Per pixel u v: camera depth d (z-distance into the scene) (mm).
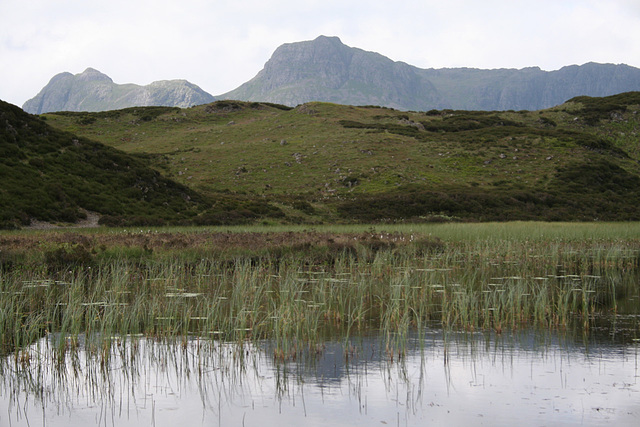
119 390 9602
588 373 10297
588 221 58312
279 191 68188
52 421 8312
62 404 8992
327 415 8336
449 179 72688
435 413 8406
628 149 101000
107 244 25344
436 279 21109
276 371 10477
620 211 63812
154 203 49969
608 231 38812
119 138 99250
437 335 13203
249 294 17000
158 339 12711
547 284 20391
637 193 72562
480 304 16453
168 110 121625
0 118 49281
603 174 76750
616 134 109312
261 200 60062
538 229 38969
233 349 11891
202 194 58031
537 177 74375
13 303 14086
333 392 9328
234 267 23141
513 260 26906
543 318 14648
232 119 118188
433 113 125688
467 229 39344
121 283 17984
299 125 104500
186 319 13633
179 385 9781
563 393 9258
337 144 88062
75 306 13719
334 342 12445
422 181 71188
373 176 72562
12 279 18406
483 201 62531
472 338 12867
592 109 121875
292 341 12477
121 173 52375
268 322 14047
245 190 68062
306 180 72375
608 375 10203
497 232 36406
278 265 24484
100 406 8891
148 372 10477
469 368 10594
